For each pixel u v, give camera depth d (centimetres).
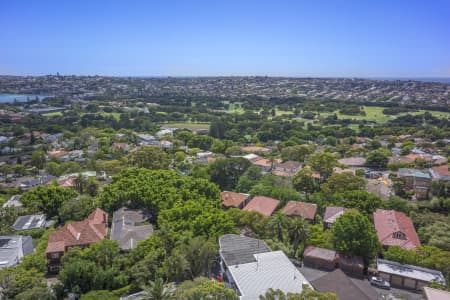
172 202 6719
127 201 7250
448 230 6000
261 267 4550
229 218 5888
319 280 4512
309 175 8956
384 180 10319
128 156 11869
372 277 4950
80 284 4500
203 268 4803
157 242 5150
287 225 5625
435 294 4162
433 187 8481
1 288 3956
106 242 5194
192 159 13125
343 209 6838
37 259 4922
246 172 9650
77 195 7775
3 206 7850
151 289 3859
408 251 5247
